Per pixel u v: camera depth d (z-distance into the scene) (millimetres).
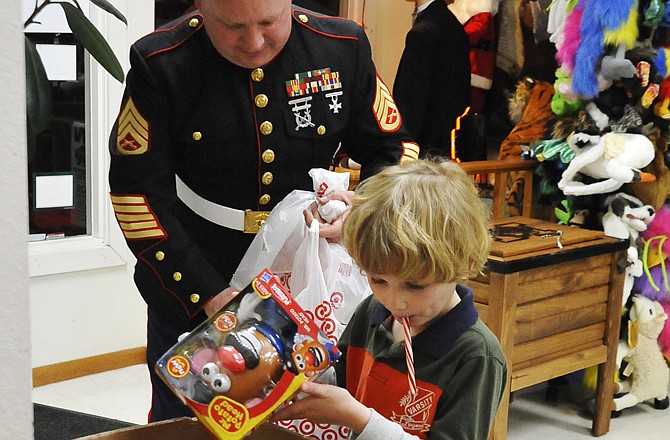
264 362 985
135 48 1537
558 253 2688
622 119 2924
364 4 3922
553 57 3414
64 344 3217
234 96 1575
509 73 3582
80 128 3150
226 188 1621
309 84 1622
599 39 2828
